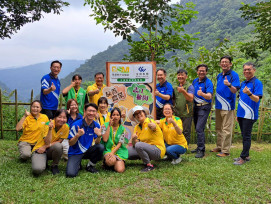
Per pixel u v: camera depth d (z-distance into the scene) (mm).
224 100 5598
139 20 6598
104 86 5961
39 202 3281
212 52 8211
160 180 4137
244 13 7789
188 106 5762
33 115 5195
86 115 4496
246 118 4996
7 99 8828
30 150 5012
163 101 5770
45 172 4492
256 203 3396
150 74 5758
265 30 7711
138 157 5059
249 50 8219
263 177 4246
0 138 7602
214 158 5473
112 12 6461
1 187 3740
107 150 4754
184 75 5562
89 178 4184
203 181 4047
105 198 3482
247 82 5145
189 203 3328
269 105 10047
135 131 5102
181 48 7367
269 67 13953
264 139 8406
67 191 3652
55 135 4602
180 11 6820
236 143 7793
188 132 5855
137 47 7418
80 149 4457
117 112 4746
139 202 3348
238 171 4531
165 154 5320
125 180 4109
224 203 3414
